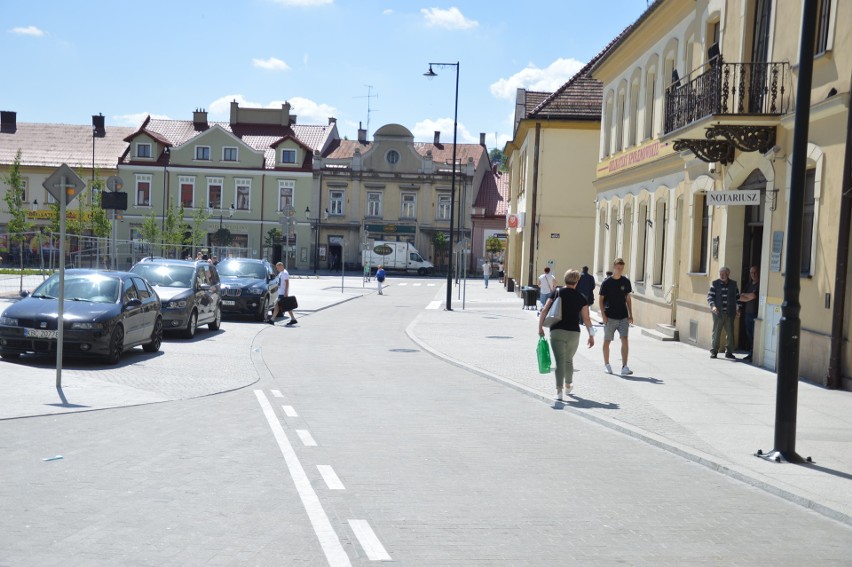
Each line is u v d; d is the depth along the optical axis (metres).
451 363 17.42
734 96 17.23
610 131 31.06
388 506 6.68
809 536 6.32
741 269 18.38
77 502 6.53
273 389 13.34
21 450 8.33
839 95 13.32
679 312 21.36
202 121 78.94
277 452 8.58
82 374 13.77
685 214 21.25
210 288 22.77
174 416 10.57
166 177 74.38
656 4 23.25
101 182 55.81
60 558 5.25
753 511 7.00
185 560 5.27
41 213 71.00
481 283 63.22
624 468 8.45
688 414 11.39
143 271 21.75
